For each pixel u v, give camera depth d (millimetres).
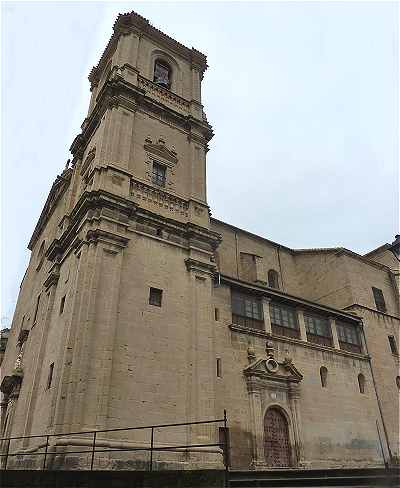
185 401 17625
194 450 16469
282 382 23469
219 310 23156
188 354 18781
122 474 11844
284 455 21609
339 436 24422
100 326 16797
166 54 29781
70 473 11680
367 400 27344
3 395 27594
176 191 23453
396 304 34938
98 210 19703
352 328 30234
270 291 26000
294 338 25859
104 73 31578
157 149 24016
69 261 21219
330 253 34719
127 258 19141
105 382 15773
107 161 21422
